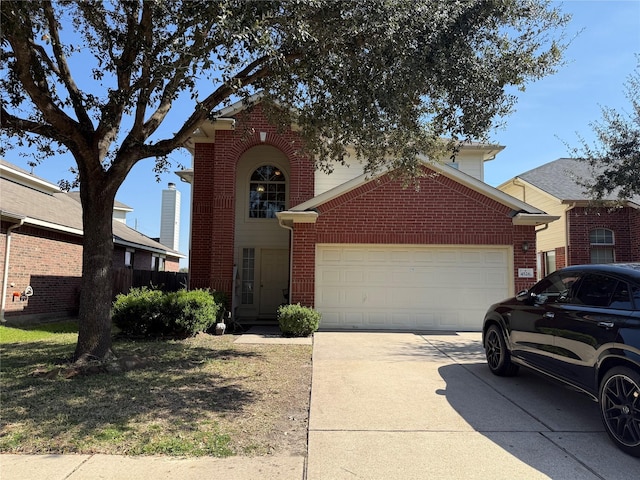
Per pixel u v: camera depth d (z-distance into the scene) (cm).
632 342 404
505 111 714
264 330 1213
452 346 941
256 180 1509
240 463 382
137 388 599
